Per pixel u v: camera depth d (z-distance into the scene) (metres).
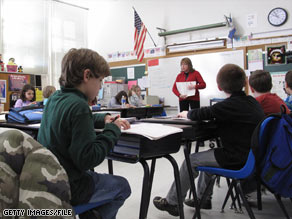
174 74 6.05
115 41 7.08
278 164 1.38
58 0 6.61
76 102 0.92
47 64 6.43
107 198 1.07
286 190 1.42
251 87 2.05
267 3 5.05
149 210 1.97
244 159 1.44
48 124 0.95
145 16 6.54
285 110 1.40
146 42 6.52
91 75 1.01
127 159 1.17
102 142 0.96
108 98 6.27
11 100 4.93
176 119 1.62
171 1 6.16
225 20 5.48
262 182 1.45
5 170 0.60
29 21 6.08
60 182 0.66
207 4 5.70
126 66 6.83
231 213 1.89
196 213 1.54
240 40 5.29
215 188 2.46
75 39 7.07
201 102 5.69
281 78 4.91
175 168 1.28
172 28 6.18
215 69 5.54
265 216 1.84
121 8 6.94
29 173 0.62
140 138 1.12
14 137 0.63
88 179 1.02
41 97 5.45
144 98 6.32
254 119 1.47
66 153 0.93
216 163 1.51
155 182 2.61
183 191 1.70
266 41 5.05
